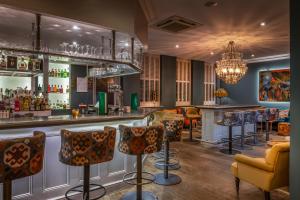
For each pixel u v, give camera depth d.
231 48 7.43
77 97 5.57
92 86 5.75
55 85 5.37
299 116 2.40
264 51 8.00
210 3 3.88
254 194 3.16
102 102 3.70
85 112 3.93
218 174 3.95
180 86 9.67
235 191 3.25
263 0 3.75
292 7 2.47
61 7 2.89
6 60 3.95
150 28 5.22
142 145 2.61
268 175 2.63
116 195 3.11
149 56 8.73
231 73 6.78
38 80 5.35
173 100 9.28
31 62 4.26
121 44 4.27
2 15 2.87
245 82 10.41
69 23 3.13
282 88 9.05
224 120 5.51
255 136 6.88
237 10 4.18
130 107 4.39
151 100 8.78
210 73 10.87
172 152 5.09
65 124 2.67
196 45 7.04
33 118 2.96
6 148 1.69
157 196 3.07
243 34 5.72
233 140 6.75
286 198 3.05
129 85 7.87
